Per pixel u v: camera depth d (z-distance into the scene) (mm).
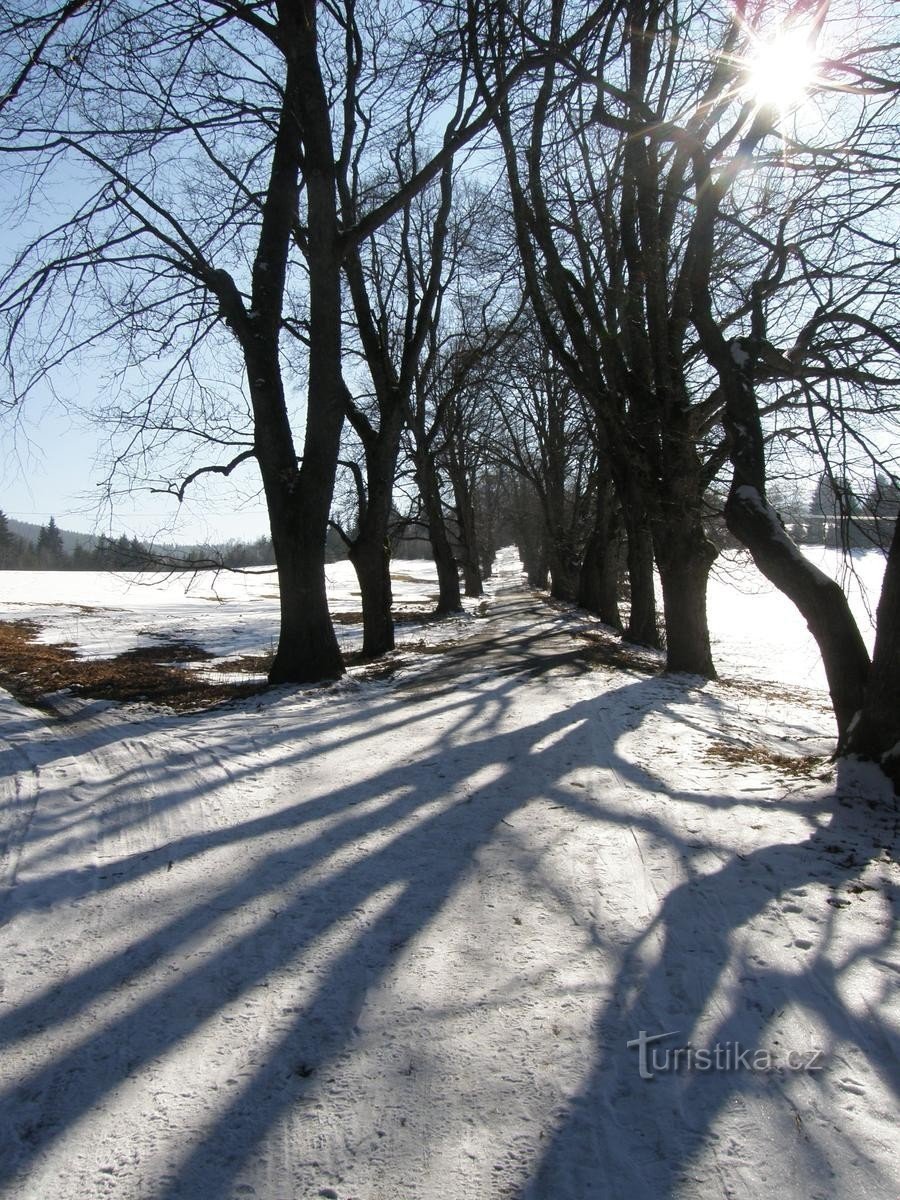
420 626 23797
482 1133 2660
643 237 11820
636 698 9531
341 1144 2627
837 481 6969
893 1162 2486
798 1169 2477
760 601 39031
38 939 4023
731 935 3832
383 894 4375
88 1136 2689
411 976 3576
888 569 5516
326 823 5461
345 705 9547
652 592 18375
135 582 12953
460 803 5750
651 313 11664
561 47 8336
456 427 26938
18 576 46625
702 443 12234
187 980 3615
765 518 6465
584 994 3410
